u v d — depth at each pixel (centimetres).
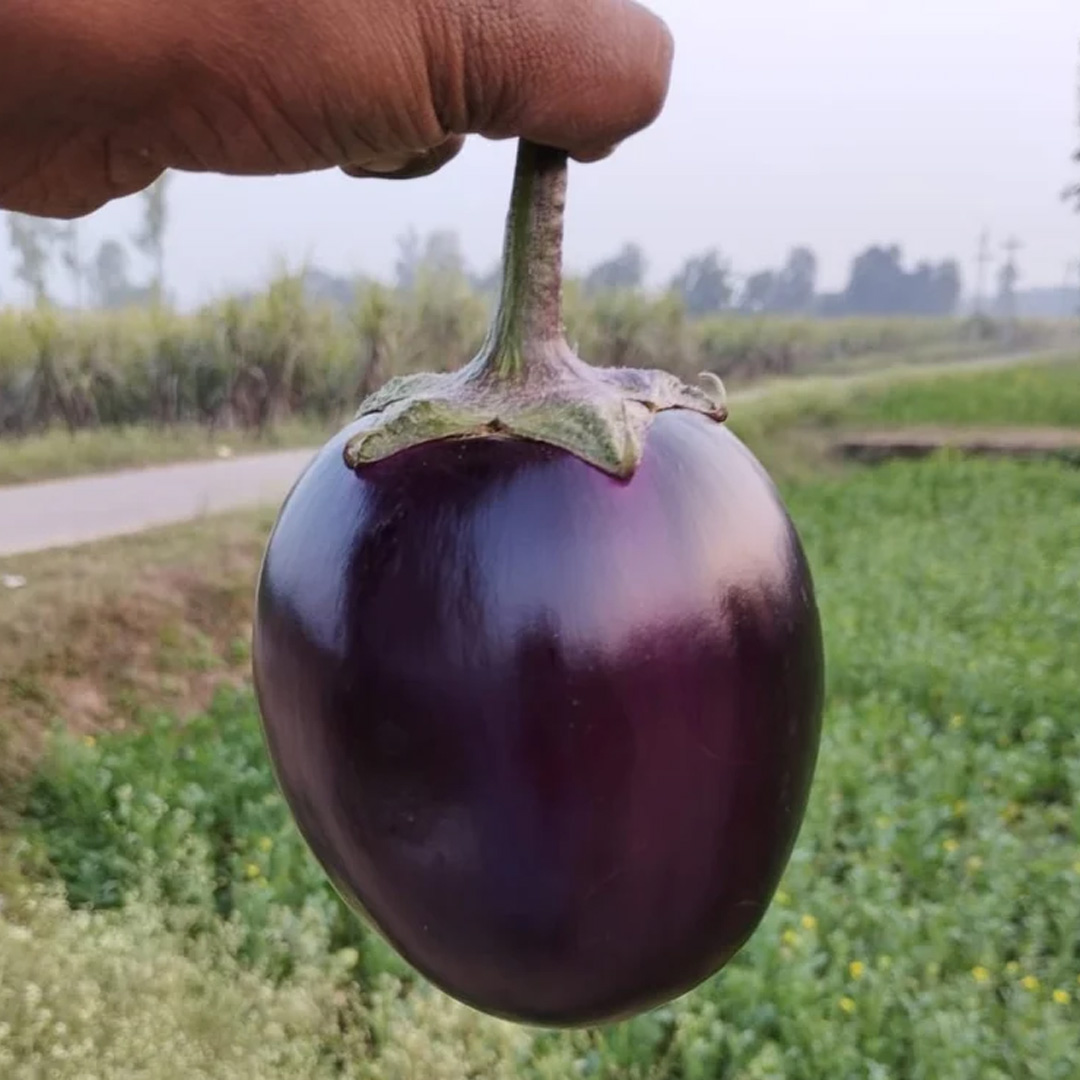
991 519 261
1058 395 486
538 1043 83
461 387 20
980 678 146
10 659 148
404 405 19
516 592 18
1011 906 97
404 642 18
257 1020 81
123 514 213
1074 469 351
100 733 142
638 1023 84
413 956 20
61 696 146
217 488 242
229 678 159
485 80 18
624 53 18
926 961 89
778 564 20
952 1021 80
